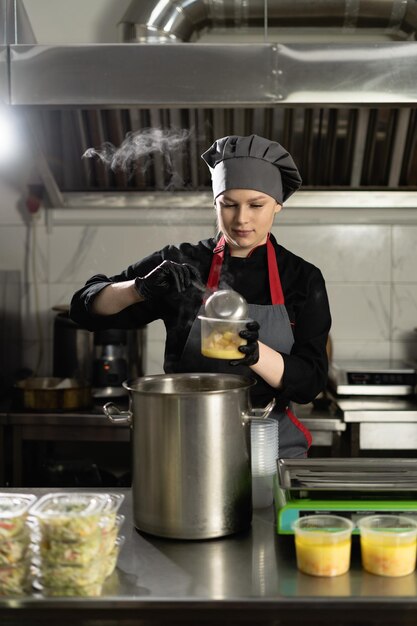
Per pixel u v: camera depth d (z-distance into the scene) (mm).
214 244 2205
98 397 3367
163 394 1465
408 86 2684
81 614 1275
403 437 3166
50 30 3641
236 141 1986
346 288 3777
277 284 2098
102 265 3773
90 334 3408
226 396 1484
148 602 1259
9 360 3627
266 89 2691
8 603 1264
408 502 1453
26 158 3742
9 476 3238
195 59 2689
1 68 2715
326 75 2686
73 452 3748
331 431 3207
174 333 2172
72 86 2709
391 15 3330
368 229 3748
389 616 1269
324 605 1258
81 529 1271
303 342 2074
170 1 3246
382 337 3779
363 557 1393
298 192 3584
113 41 3637
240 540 1523
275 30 3508
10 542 1284
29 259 3783
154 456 1491
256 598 1264
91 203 3637
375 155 3520
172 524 1492
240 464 1518
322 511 1443
